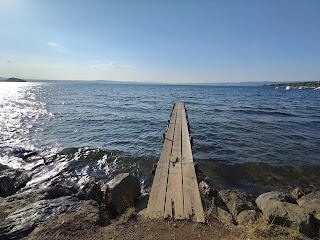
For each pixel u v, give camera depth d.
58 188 6.93
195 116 25.64
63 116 25.34
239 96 64.94
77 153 12.92
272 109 32.69
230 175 10.09
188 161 7.15
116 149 13.64
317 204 6.50
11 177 9.30
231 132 17.94
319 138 16.33
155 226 4.19
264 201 6.40
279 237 4.17
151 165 11.23
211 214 5.09
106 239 3.91
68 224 4.29
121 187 6.32
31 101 42.38
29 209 4.93
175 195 5.08
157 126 20.59
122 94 68.62
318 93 87.44
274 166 11.05
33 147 14.21
